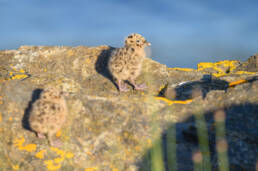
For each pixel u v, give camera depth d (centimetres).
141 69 1378
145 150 942
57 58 1580
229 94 1114
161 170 841
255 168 859
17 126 996
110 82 1389
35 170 877
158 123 1033
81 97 1110
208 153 932
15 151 923
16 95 1094
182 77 1470
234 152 905
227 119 1014
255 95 1065
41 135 967
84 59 1551
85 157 920
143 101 1133
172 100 1185
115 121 1028
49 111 932
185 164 893
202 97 1158
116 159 924
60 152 923
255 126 962
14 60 1574
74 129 1003
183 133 988
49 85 1181
